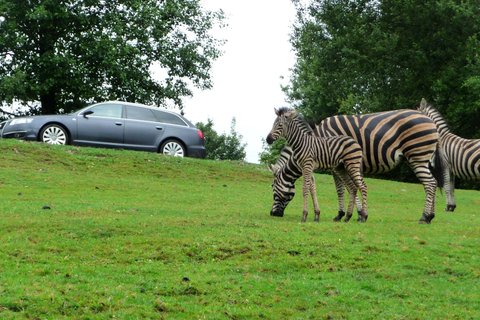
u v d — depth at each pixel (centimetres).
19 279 1079
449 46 3931
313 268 1210
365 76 4047
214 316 996
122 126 2552
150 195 1978
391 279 1171
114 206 1689
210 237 1320
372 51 3916
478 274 1202
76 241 1281
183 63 3841
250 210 1756
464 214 1867
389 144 1547
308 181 1530
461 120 3969
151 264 1195
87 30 3597
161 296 1059
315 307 1048
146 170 2392
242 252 1264
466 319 1020
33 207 1587
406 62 4000
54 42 3572
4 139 2438
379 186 2594
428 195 1555
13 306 983
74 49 3547
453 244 1353
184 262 1218
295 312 1029
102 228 1355
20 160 2284
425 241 1356
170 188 2142
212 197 2003
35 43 3591
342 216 1602
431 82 3941
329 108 4394
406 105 3859
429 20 3925
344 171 1573
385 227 1470
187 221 1468
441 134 1995
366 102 3869
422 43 3956
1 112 3741
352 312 1034
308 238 1337
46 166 2277
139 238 1309
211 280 1125
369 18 4084
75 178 2155
